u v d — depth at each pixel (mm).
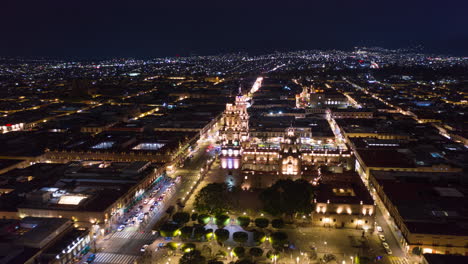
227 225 183125
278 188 193125
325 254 156250
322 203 180750
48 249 146000
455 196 187625
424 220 161875
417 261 150750
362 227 178250
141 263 149625
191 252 148875
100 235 171750
